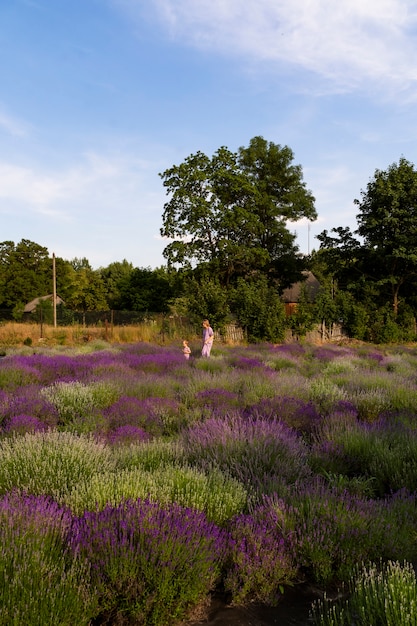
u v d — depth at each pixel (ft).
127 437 22.21
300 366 54.13
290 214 160.97
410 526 13.12
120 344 79.71
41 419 25.20
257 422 21.72
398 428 22.68
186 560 10.32
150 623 9.73
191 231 139.03
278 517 12.66
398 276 131.54
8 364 39.58
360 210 139.33
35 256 281.95
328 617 9.57
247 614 10.25
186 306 105.60
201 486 14.30
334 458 19.19
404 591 9.21
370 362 57.88
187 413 27.02
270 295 106.93
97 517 11.23
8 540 9.89
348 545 11.82
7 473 14.82
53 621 8.44
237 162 162.71
